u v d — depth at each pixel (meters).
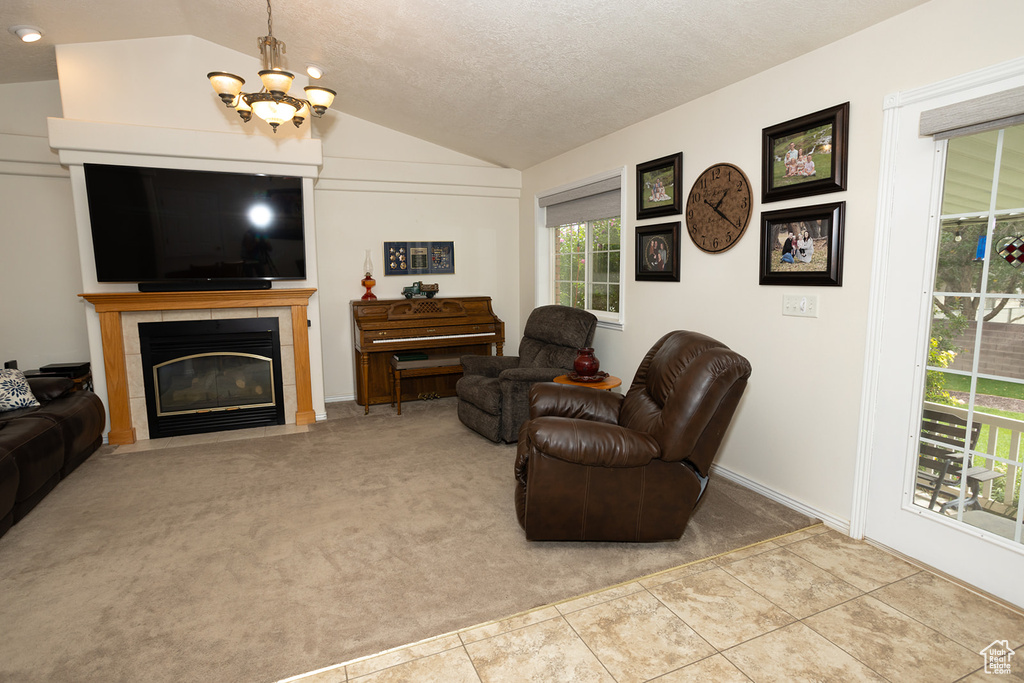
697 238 3.22
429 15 2.83
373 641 1.76
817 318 2.53
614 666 1.65
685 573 2.15
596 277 4.52
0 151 3.85
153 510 2.76
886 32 2.17
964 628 1.81
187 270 3.85
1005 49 1.81
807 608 1.92
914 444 2.20
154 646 1.75
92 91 3.58
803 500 2.67
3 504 2.38
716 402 2.17
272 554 2.32
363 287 5.04
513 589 2.05
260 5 3.07
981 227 1.95
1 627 1.84
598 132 4.00
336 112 4.79
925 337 2.13
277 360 4.21
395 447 3.74
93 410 3.49
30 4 2.92
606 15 2.52
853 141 2.32
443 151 5.20
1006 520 1.94
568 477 2.23
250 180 3.93
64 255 4.14
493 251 5.51
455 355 5.00
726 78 2.87
